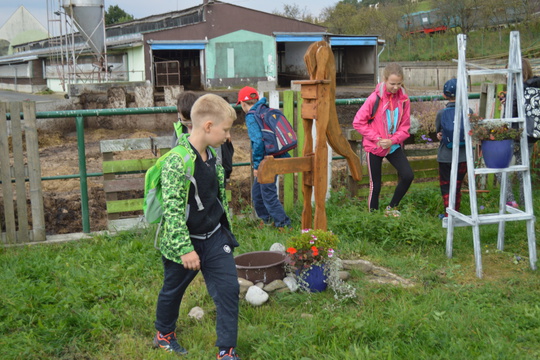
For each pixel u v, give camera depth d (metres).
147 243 5.80
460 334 3.65
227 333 3.37
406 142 7.49
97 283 4.65
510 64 5.14
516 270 5.05
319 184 4.94
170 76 29.11
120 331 3.99
